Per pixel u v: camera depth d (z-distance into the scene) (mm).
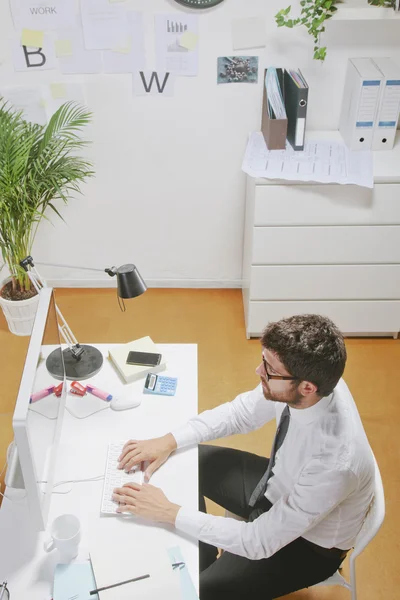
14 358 3119
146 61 2947
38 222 3127
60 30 2865
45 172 2832
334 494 1491
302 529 1528
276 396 1525
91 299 3613
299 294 3133
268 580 1671
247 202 3236
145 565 1429
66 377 1970
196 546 1507
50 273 3662
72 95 3053
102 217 3445
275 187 2779
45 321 1576
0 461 2361
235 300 3625
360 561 2242
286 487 1707
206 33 2875
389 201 2820
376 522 1556
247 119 3131
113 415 1849
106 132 3162
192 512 1543
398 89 2740
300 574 1680
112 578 1391
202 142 3203
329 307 3180
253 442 2719
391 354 3236
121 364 1996
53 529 1455
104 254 3590
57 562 1445
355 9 2682
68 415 1841
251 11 2820
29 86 3021
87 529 1519
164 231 3504
